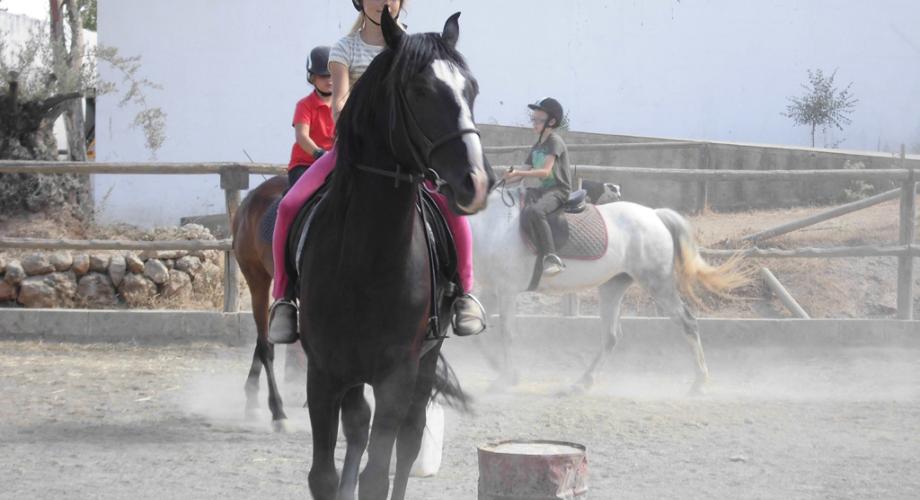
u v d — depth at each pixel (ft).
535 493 14.43
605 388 30.25
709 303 39.11
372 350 13.83
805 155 58.13
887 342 35.50
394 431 14.06
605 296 31.07
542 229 29.32
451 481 19.03
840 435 23.21
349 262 13.58
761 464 20.33
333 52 16.52
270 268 22.88
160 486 18.56
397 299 13.73
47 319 36.55
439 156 12.66
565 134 68.33
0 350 34.27
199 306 40.29
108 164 36.83
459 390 17.25
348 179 13.82
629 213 30.94
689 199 59.77
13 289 39.29
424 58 12.89
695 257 31.07
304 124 22.36
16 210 48.80
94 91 60.08
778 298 38.93
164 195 71.05
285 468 20.15
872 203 39.14
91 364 32.37
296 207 15.35
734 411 26.27
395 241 13.58
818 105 75.25
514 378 29.99
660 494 17.93
